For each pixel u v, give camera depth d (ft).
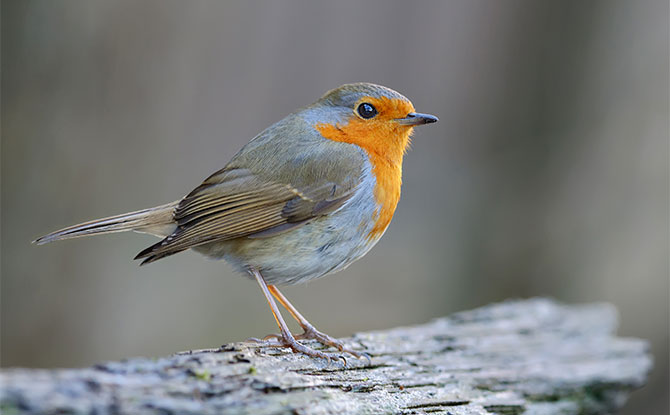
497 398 23.48
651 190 53.31
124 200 44.42
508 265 54.34
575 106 54.13
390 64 78.43
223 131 64.13
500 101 56.80
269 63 72.08
